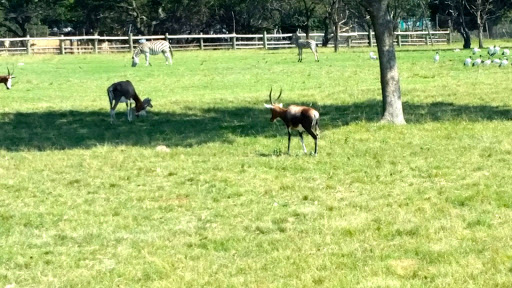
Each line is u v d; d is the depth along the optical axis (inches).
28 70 1482.5
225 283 326.0
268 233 400.2
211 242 384.2
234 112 861.8
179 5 2623.0
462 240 368.5
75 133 748.6
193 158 596.7
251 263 350.3
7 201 478.3
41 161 599.8
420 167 529.0
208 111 875.4
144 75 1352.1
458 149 583.8
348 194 468.8
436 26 2760.8
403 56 1704.0
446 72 1252.5
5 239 400.5
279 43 2324.1
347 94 1002.1
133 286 329.7
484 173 505.4
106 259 367.6
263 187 493.7
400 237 380.2
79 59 1818.4
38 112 892.6
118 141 692.1
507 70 1242.0
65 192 500.1
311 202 457.7
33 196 492.4
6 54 2031.3
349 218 413.4
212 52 2062.0
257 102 948.0
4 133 753.6
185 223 422.6
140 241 390.9
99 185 516.7
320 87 1106.7
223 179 520.1
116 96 807.7
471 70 1269.7
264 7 2615.7
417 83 1111.6
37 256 371.6
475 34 2957.7
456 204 436.1
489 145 593.9
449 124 698.2
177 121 804.6
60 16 2751.0
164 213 445.1
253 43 2319.1
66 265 359.6
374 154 577.0
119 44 2481.5
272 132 705.6
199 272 342.0
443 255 347.6
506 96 911.7
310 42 1616.6
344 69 1390.3
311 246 371.2
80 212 449.4
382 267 336.5
